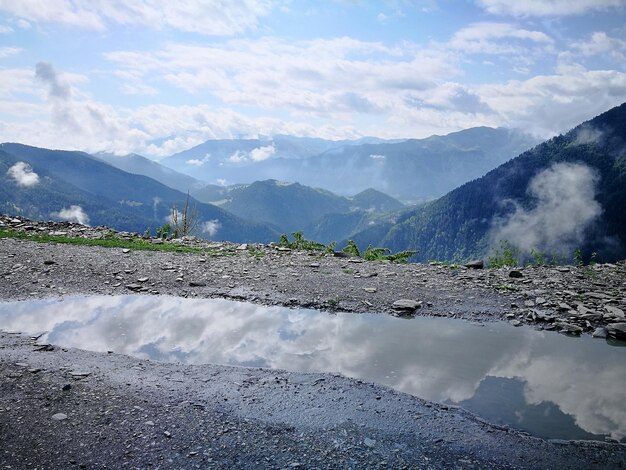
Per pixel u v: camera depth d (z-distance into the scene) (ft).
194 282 45.50
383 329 35.09
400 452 19.39
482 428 21.47
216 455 18.74
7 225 71.05
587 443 20.40
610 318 36.50
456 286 46.93
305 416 22.07
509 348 31.63
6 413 20.99
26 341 30.04
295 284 46.26
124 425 20.54
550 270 56.34
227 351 30.14
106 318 35.70
